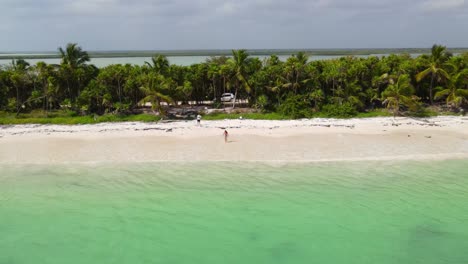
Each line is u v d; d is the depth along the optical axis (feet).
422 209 88.43
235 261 70.49
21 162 120.06
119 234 79.82
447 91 187.01
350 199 93.81
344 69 191.83
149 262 70.74
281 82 189.47
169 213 87.97
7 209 90.17
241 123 166.30
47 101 191.21
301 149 131.03
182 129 155.63
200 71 208.13
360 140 140.56
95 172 112.37
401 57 221.87
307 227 81.66
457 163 117.39
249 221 84.33
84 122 167.73
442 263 69.97
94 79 196.03
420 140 140.67
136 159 122.72
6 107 186.80
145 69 205.16
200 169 114.32
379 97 196.34
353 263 70.08
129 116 178.29
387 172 110.73
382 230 80.23
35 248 75.41
